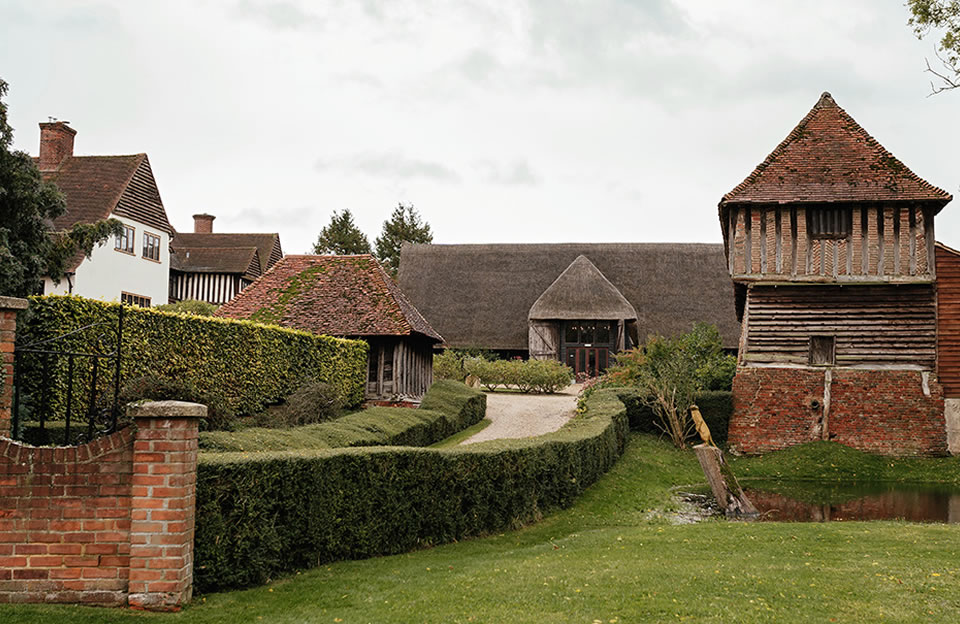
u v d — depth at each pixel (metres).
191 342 14.20
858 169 22.83
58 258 14.82
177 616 6.16
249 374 15.98
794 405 22.30
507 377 33.09
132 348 12.65
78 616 5.95
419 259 46.53
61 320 11.27
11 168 13.09
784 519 14.17
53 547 6.27
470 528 11.04
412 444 16.56
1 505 6.26
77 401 11.48
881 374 22.00
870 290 22.42
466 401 22.28
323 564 8.45
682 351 23.97
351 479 8.91
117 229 15.56
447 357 34.41
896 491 17.75
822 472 20.16
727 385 25.61
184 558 6.40
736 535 10.59
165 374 13.45
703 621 6.29
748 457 22.00
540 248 46.12
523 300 43.53
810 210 22.77
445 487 10.54
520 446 12.47
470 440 19.84
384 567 8.54
